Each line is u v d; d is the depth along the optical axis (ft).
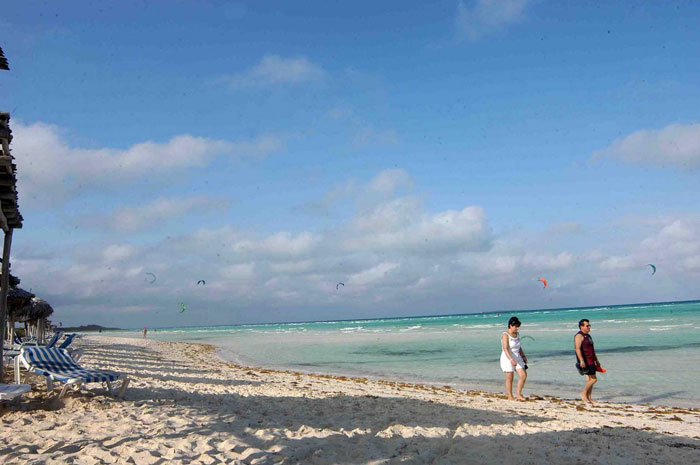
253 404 26.00
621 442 20.54
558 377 48.80
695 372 48.16
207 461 14.35
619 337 92.07
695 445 20.88
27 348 23.80
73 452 15.05
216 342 147.95
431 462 16.49
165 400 24.61
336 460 15.66
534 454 17.56
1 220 24.04
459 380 49.73
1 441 15.80
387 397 32.91
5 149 19.76
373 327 258.98
